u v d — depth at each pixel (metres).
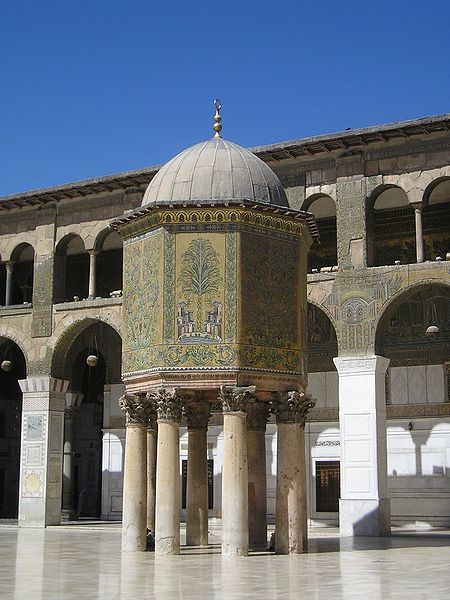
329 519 32.97
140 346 19.05
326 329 34.38
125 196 33.31
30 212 35.25
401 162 28.59
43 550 21.03
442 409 32.03
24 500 33.25
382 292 28.00
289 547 18.55
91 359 34.62
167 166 20.17
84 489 41.66
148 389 18.92
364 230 28.64
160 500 18.22
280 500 18.67
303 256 19.89
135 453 19.61
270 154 29.86
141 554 18.88
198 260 18.55
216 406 33.06
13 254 35.41
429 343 32.69
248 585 13.25
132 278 19.61
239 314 18.30
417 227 28.16
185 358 18.25
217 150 19.91
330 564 16.55
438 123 27.39
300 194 29.98
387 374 33.19
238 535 17.86
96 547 22.05
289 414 18.73
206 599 11.70
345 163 29.33
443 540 24.17
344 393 27.94
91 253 33.69
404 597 11.84
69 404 38.03
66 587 13.18
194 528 20.75
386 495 27.28
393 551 19.89
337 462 33.28
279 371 18.69
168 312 18.50
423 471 31.97
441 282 27.31
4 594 12.35
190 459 20.88
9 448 44.22
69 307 33.47
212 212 18.61
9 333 34.62
